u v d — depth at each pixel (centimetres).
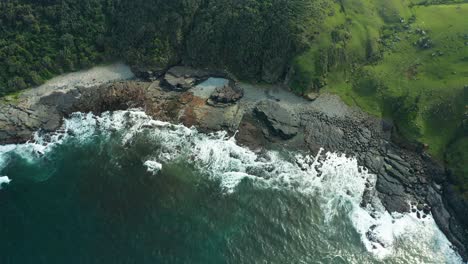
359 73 9888
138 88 9431
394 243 6650
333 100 9425
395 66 9800
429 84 9112
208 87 9738
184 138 8456
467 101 8488
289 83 9625
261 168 7850
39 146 8238
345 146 8388
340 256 6375
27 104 9075
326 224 6862
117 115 8994
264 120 8838
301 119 8906
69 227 6594
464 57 9288
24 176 7569
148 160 7931
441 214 7131
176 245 6394
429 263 6388
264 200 7231
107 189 7294
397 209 7206
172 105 9188
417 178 7756
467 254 6538
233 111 9062
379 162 8069
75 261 6078
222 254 6312
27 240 6372
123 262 6091
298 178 7681
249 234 6638
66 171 7662
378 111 9150
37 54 9900
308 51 9556
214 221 6819
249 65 9956
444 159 7988
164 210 6956
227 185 7481
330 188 7506
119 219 6756
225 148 8244
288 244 6519
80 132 8575
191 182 7512
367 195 7388
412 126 8512
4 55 9531
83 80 9825
